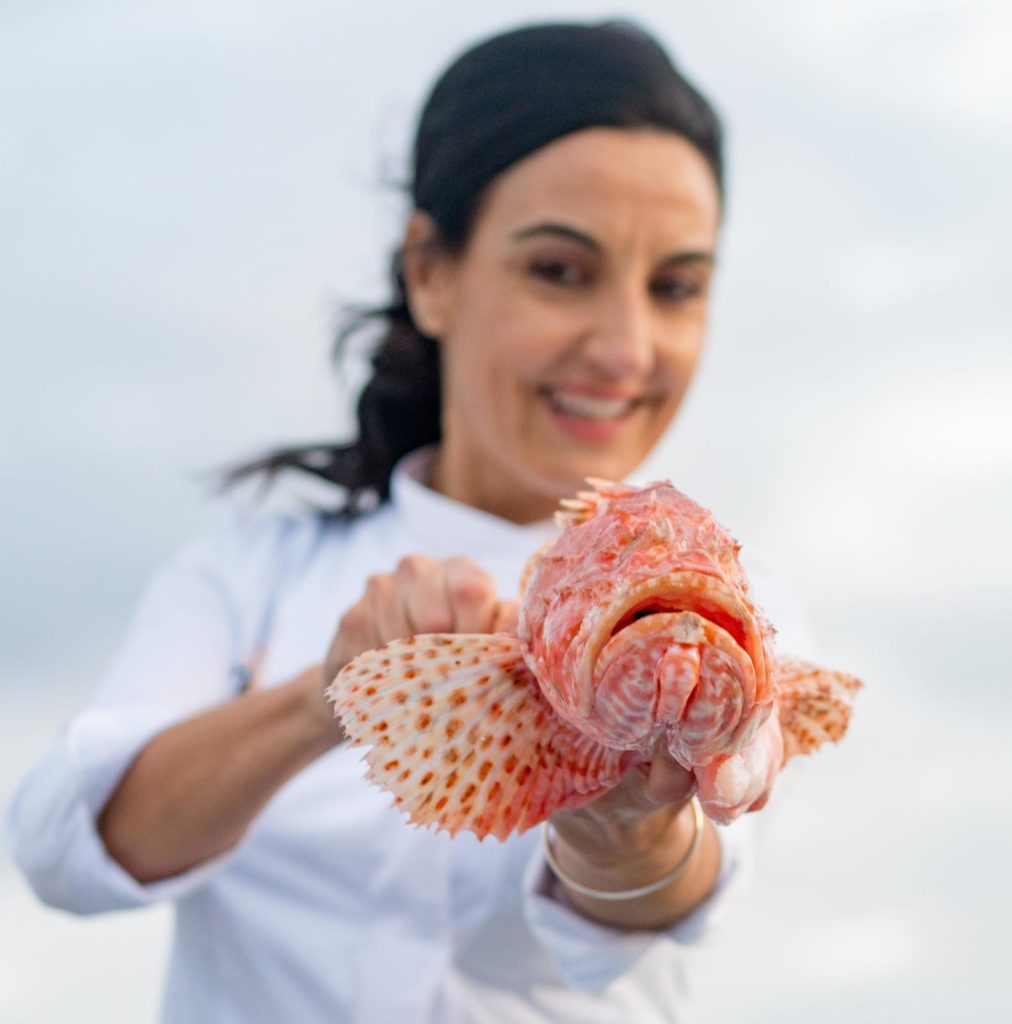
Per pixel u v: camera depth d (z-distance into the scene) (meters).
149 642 1.21
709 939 0.97
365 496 1.31
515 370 1.18
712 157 1.21
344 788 1.13
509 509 1.25
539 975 1.09
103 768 1.07
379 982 1.09
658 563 0.78
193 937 1.15
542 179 1.16
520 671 0.84
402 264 1.32
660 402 1.21
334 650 0.93
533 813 0.84
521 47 1.19
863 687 0.89
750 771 0.79
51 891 1.10
